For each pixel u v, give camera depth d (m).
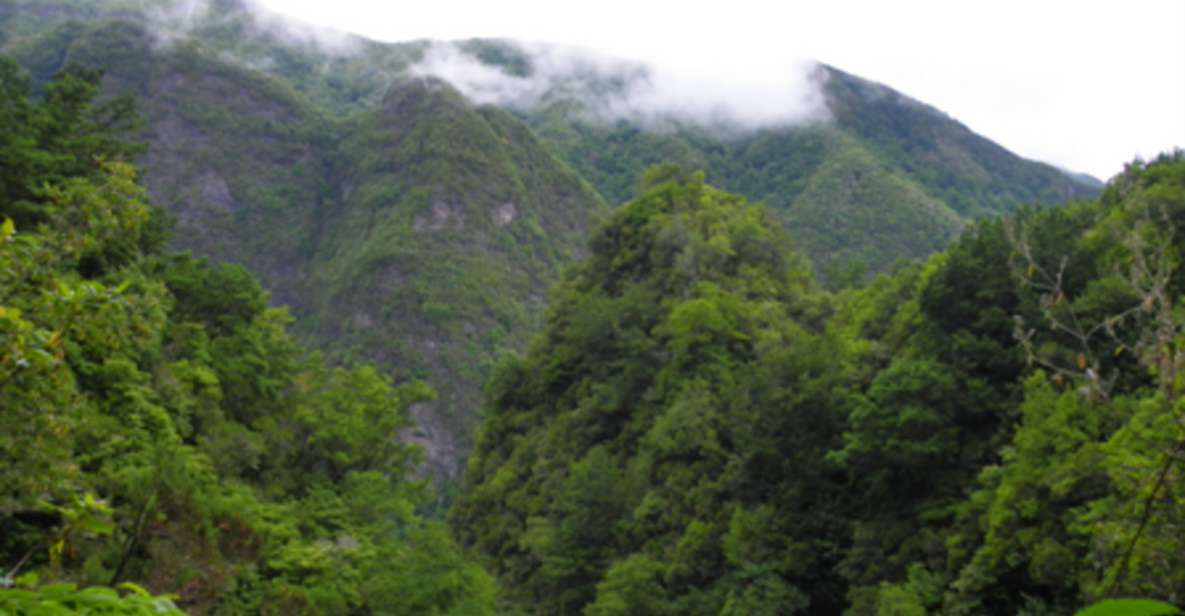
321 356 49.94
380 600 29.61
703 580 39.34
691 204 73.62
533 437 62.72
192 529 22.30
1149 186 34.31
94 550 19.41
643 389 57.25
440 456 130.25
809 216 177.38
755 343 54.06
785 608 34.31
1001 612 27.73
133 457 23.22
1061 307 30.84
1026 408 27.06
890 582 32.12
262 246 199.38
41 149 31.81
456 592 31.11
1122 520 12.84
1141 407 19.44
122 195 10.11
